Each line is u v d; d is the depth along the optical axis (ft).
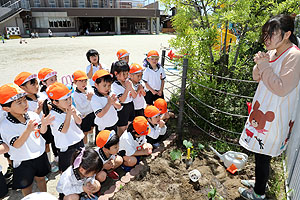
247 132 7.86
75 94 11.69
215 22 14.37
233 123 13.25
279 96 6.59
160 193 8.84
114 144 8.68
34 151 8.00
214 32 14.07
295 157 8.71
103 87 9.78
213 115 13.37
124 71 10.81
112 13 120.67
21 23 106.73
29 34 109.81
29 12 107.96
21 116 7.86
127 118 12.37
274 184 9.20
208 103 13.66
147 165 10.30
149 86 14.08
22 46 65.00
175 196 8.73
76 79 11.37
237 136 12.76
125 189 8.98
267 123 7.13
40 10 108.99
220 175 9.91
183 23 15.39
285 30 6.16
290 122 7.22
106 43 71.56
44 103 9.08
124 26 134.10
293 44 6.63
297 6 12.25
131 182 9.33
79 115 9.59
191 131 13.61
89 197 8.23
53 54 47.44
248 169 10.19
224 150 11.69
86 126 12.20
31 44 71.20
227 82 14.32
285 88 6.30
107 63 36.50
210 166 10.53
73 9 113.09
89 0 118.32
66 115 8.68
